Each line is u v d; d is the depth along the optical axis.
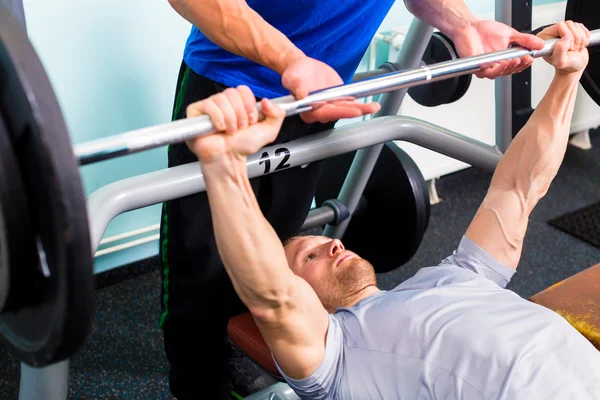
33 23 1.91
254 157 1.32
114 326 2.19
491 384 1.12
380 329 1.23
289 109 0.96
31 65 0.66
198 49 1.37
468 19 1.37
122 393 1.93
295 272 1.55
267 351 1.43
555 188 2.96
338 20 1.27
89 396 1.92
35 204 0.71
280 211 1.56
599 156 3.21
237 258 1.02
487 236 1.38
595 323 1.41
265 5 1.25
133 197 1.21
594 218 2.75
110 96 2.11
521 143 1.38
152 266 2.44
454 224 2.74
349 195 1.91
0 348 2.05
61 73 2.01
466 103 2.69
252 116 0.92
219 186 0.97
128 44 2.07
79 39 1.99
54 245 0.69
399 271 2.46
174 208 1.41
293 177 1.51
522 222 1.38
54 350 0.74
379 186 2.02
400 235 2.04
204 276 1.49
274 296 1.07
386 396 1.18
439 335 1.18
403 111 2.51
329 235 2.00
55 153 0.64
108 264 2.36
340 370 1.21
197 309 1.53
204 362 1.62
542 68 2.78
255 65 1.32
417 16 1.45
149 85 2.17
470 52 1.35
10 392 1.91
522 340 1.16
